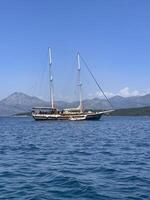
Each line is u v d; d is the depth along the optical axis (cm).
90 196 1969
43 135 7512
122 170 2775
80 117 17200
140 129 9675
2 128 11294
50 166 3008
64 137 6819
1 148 4662
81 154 3900
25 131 9275
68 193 2038
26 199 1919
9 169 2853
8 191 2094
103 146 4853
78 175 2564
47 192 2062
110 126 11925
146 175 2556
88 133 8056
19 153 4050
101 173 2645
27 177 2508
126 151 4188
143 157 3591
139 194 1998
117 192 2048
